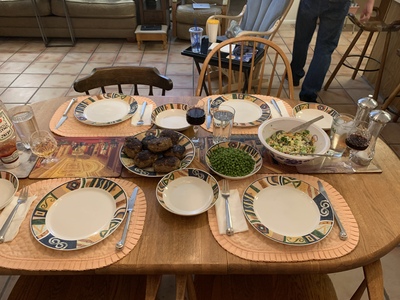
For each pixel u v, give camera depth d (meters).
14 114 1.13
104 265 0.77
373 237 0.84
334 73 2.99
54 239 0.82
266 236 0.83
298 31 2.82
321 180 1.02
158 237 0.83
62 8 3.67
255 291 1.06
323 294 1.06
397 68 2.77
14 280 1.56
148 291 0.82
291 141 1.13
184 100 1.42
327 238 0.84
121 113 1.33
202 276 1.11
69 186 0.96
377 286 0.86
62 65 3.45
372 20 2.81
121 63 3.53
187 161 1.07
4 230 0.84
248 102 1.41
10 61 3.49
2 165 1.05
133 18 3.81
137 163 1.02
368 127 1.08
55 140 1.12
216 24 2.53
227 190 0.96
